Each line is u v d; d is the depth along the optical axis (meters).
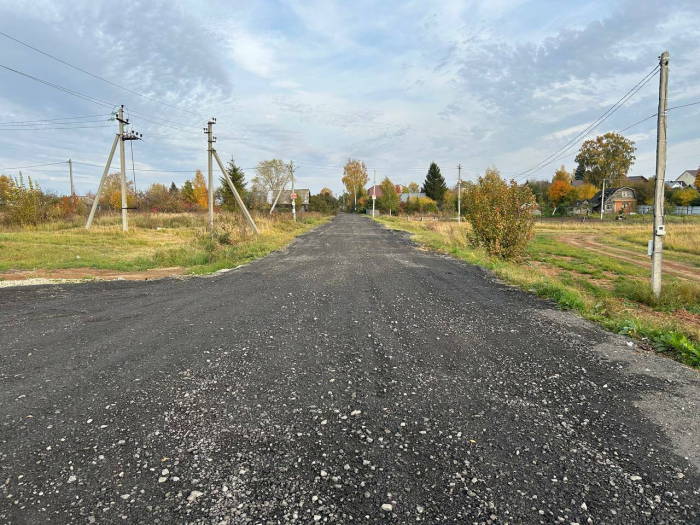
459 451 2.74
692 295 9.73
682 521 2.12
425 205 64.75
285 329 5.57
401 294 7.96
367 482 2.42
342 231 28.97
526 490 2.35
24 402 3.41
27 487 2.35
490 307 6.90
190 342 5.00
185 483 2.40
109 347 4.81
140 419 3.13
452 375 4.01
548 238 29.19
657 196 9.50
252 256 14.42
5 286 8.80
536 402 3.45
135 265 12.38
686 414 3.24
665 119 9.21
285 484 2.40
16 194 22.12
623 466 2.58
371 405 3.38
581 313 6.48
